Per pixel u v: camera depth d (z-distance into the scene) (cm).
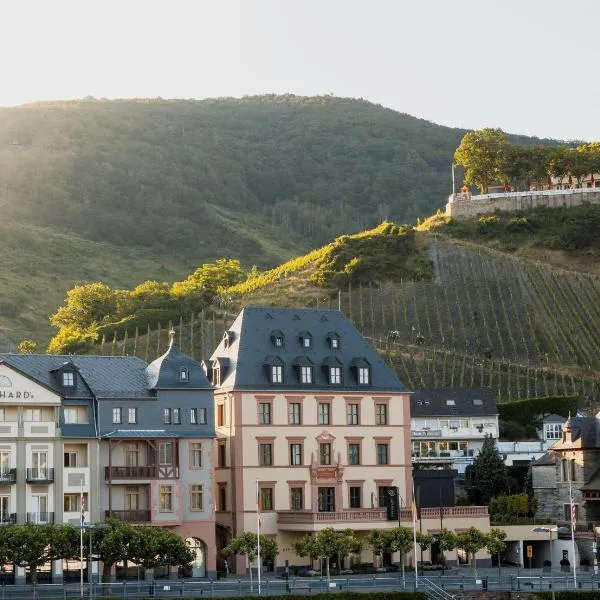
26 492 18088
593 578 18388
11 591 15925
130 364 19638
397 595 16338
